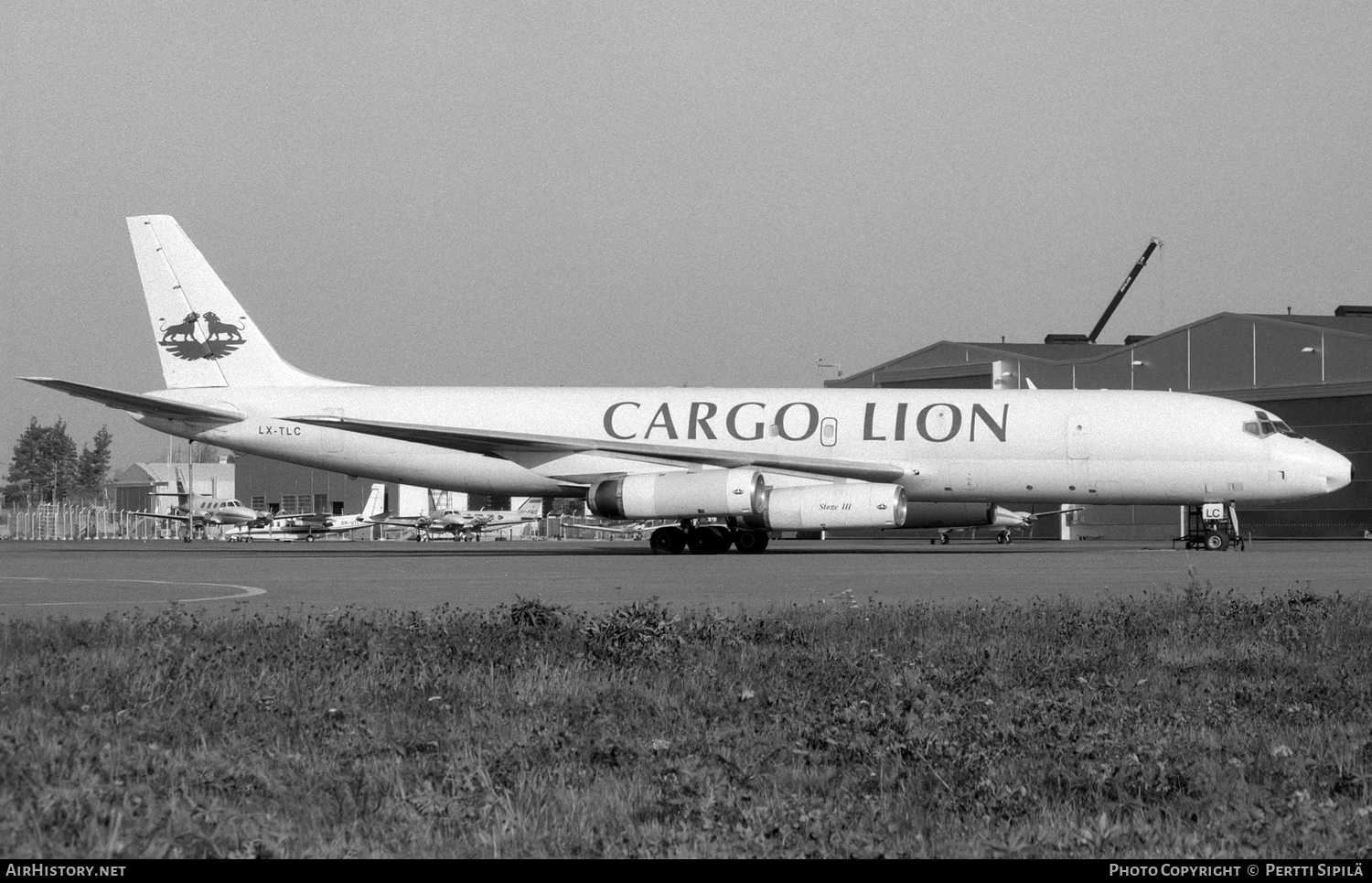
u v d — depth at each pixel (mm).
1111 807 23516
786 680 35719
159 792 23250
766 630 45406
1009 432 106188
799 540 194500
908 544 163625
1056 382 186250
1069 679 36281
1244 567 89125
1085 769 25797
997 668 38125
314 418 115438
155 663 35781
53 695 31750
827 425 110062
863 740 27688
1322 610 51406
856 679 35469
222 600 64375
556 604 60531
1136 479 104875
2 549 159875
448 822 21797
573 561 105375
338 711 30375
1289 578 77750
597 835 21031
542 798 23234
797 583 74625
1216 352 171750
